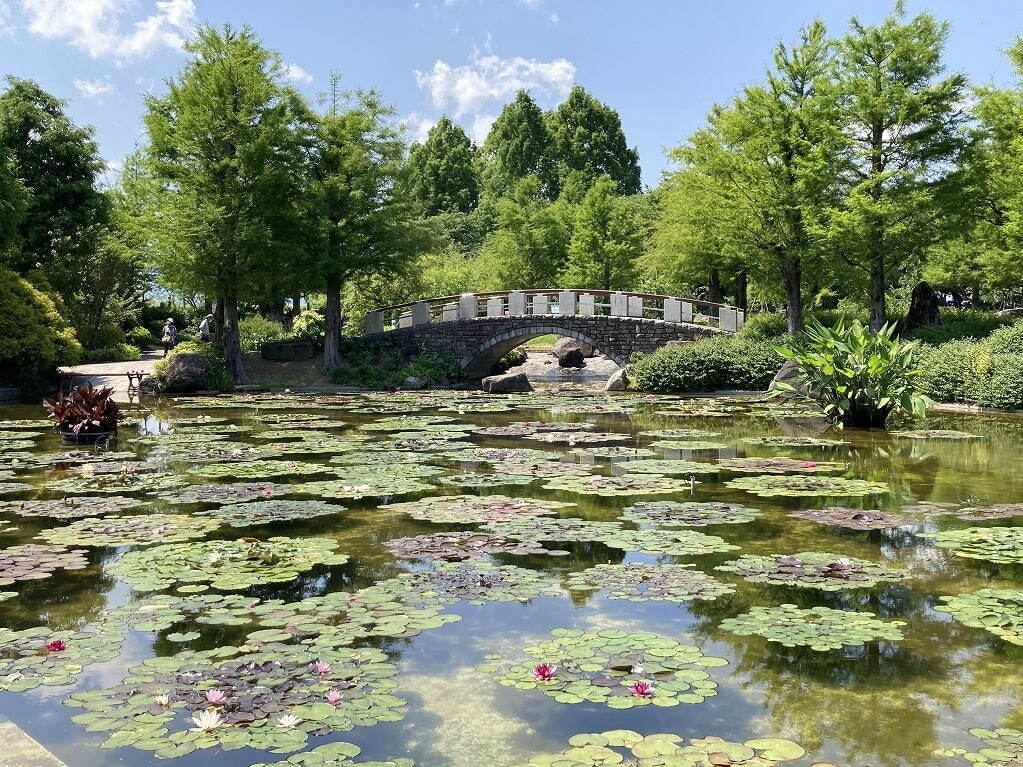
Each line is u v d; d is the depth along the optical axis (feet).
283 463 30.81
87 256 98.07
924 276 90.33
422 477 27.99
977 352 57.11
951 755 9.37
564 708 10.65
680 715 10.43
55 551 18.21
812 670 11.85
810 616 13.85
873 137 75.97
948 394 56.70
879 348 43.80
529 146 224.74
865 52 75.05
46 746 9.66
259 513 22.02
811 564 16.98
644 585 15.60
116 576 16.47
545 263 139.44
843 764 9.16
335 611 14.15
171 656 12.25
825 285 90.79
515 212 138.82
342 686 11.02
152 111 73.10
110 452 34.27
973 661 12.19
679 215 91.15
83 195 99.30
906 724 10.17
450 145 237.04
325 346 83.35
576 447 35.70
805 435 40.27
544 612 14.32
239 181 73.46
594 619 13.98
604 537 19.19
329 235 81.20
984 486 26.04
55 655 12.19
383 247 82.23
